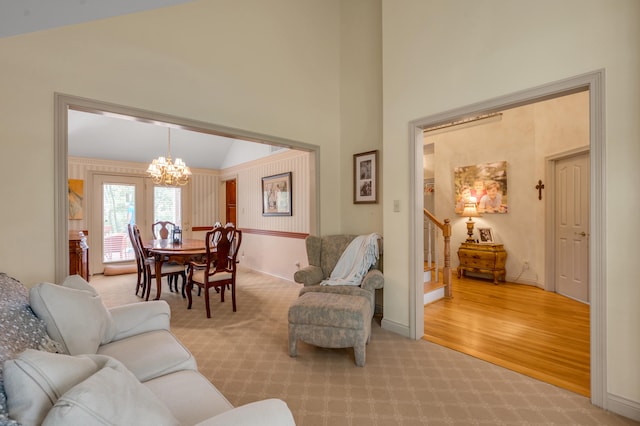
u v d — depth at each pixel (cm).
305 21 371
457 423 176
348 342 239
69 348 146
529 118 471
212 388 136
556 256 438
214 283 358
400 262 299
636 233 178
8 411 79
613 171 185
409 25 289
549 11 210
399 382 217
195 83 285
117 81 243
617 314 184
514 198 489
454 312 358
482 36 242
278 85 345
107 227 604
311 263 358
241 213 656
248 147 631
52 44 218
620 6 183
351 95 390
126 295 444
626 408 180
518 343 278
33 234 209
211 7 296
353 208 388
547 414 183
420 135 291
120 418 79
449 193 564
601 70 188
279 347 274
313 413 185
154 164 490
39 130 212
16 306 137
